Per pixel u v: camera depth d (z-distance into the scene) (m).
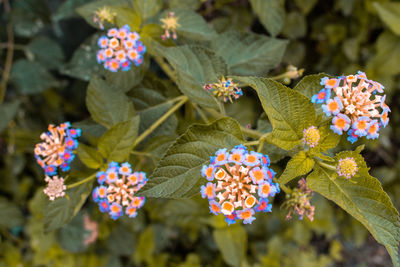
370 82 0.28
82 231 0.51
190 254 0.59
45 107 0.59
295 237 0.63
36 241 0.51
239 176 0.28
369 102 0.28
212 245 0.62
